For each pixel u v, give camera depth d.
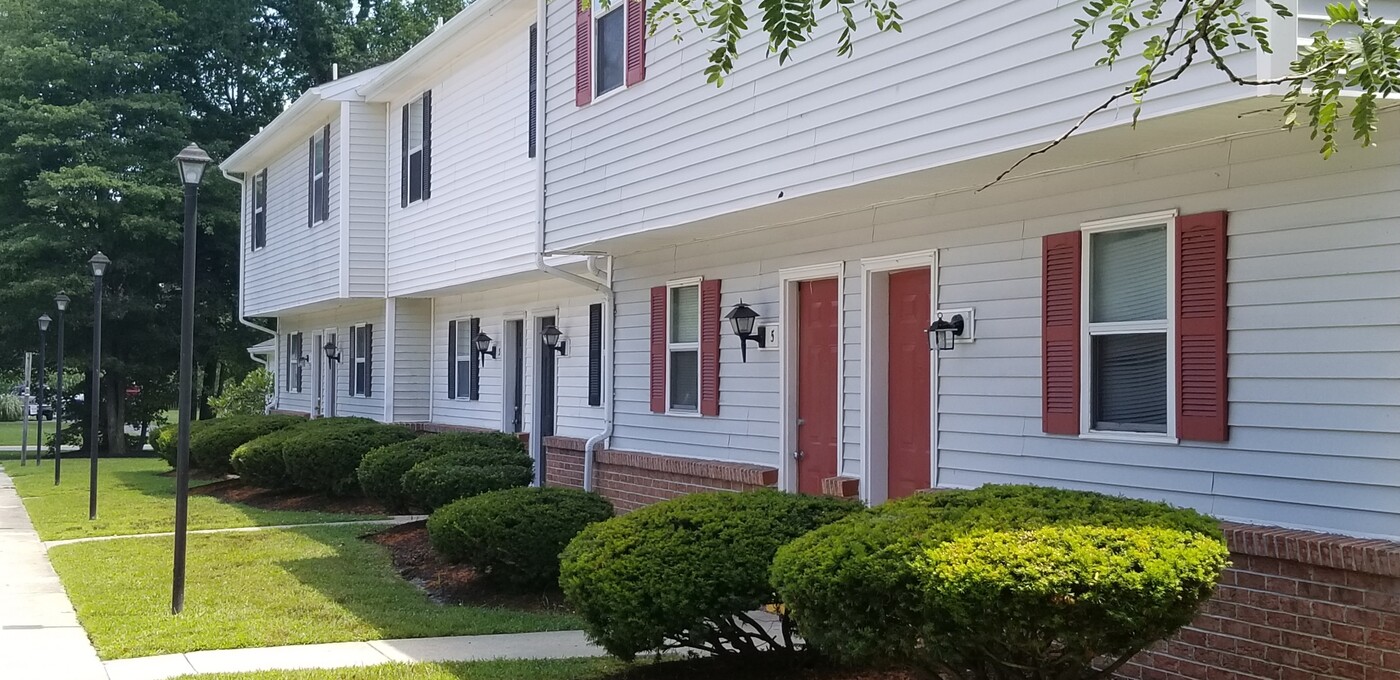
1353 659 5.26
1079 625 4.56
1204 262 6.12
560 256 12.38
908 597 4.84
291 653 7.50
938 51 6.96
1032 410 7.20
